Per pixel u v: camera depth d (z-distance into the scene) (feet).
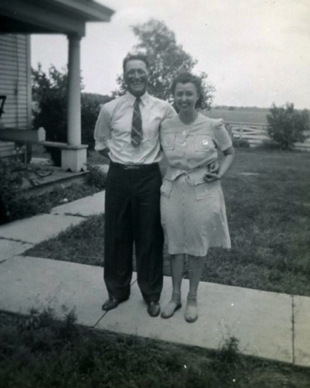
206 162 9.78
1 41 29.07
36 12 20.98
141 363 8.68
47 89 31.96
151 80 25.72
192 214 9.84
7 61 29.86
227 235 10.36
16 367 8.27
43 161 29.30
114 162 10.14
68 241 15.99
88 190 24.84
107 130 10.35
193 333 9.82
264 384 8.27
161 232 10.57
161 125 9.91
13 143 30.19
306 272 14.02
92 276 12.88
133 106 9.83
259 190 28.53
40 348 9.07
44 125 30.55
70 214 19.97
